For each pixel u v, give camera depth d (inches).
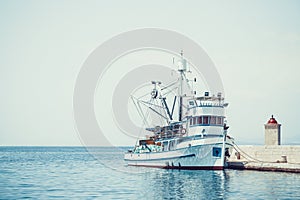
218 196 2187.5
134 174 3398.1
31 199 2126.0
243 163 3496.6
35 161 6102.4
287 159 3329.2
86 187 2603.3
